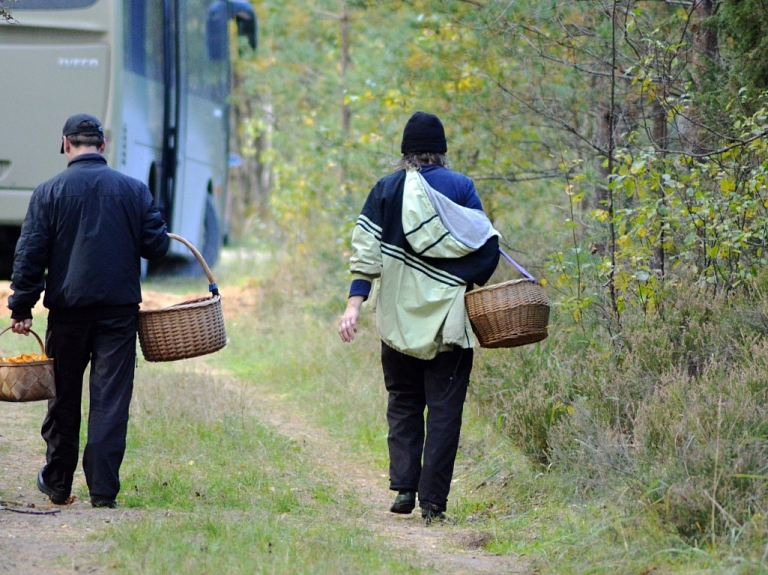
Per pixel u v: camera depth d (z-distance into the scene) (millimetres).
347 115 54219
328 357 38375
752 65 25422
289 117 60156
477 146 38156
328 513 21078
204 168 64500
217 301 20828
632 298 25391
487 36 33469
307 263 50438
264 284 50906
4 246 53062
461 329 20031
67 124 20375
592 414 22281
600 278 26078
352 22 59656
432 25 36125
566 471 22234
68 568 15477
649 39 25641
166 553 16094
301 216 54812
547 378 24781
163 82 56344
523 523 20344
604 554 16453
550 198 38844
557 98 33719
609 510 18281
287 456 26953
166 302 48375
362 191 43469
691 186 24172
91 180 19922
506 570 16828
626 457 19703
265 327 45781
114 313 19891
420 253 20062
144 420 28188
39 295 19922
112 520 18609
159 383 32312
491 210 38656
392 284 20328
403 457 21219
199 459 25234
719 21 26438
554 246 34781
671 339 23609
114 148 48062
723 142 26359
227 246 95500
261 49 66125
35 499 20891
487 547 18797
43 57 47875
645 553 16094
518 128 36781
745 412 18531
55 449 20219
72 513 19234
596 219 27688
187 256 62781
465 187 20625
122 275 19828
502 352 28609
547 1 31000
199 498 21375
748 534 15422
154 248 20359
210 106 65688
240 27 67750
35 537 17172
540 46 32188
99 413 19875
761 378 19844
